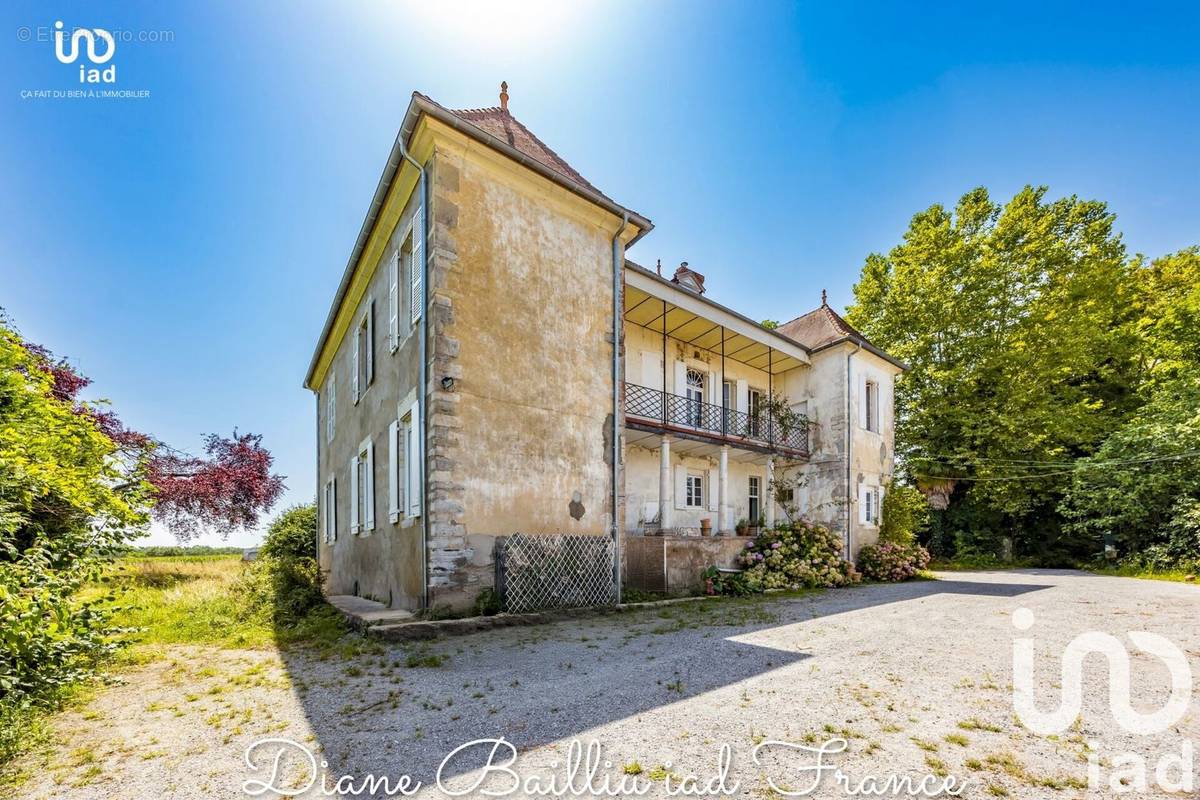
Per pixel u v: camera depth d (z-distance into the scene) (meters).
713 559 10.55
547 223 8.26
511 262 7.71
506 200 7.77
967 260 19.48
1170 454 14.33
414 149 7.39
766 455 14.09
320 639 5.89
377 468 9.60
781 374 16.41
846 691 3.75
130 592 8.84
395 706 3.59
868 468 15.45
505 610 6.70
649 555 9.54
